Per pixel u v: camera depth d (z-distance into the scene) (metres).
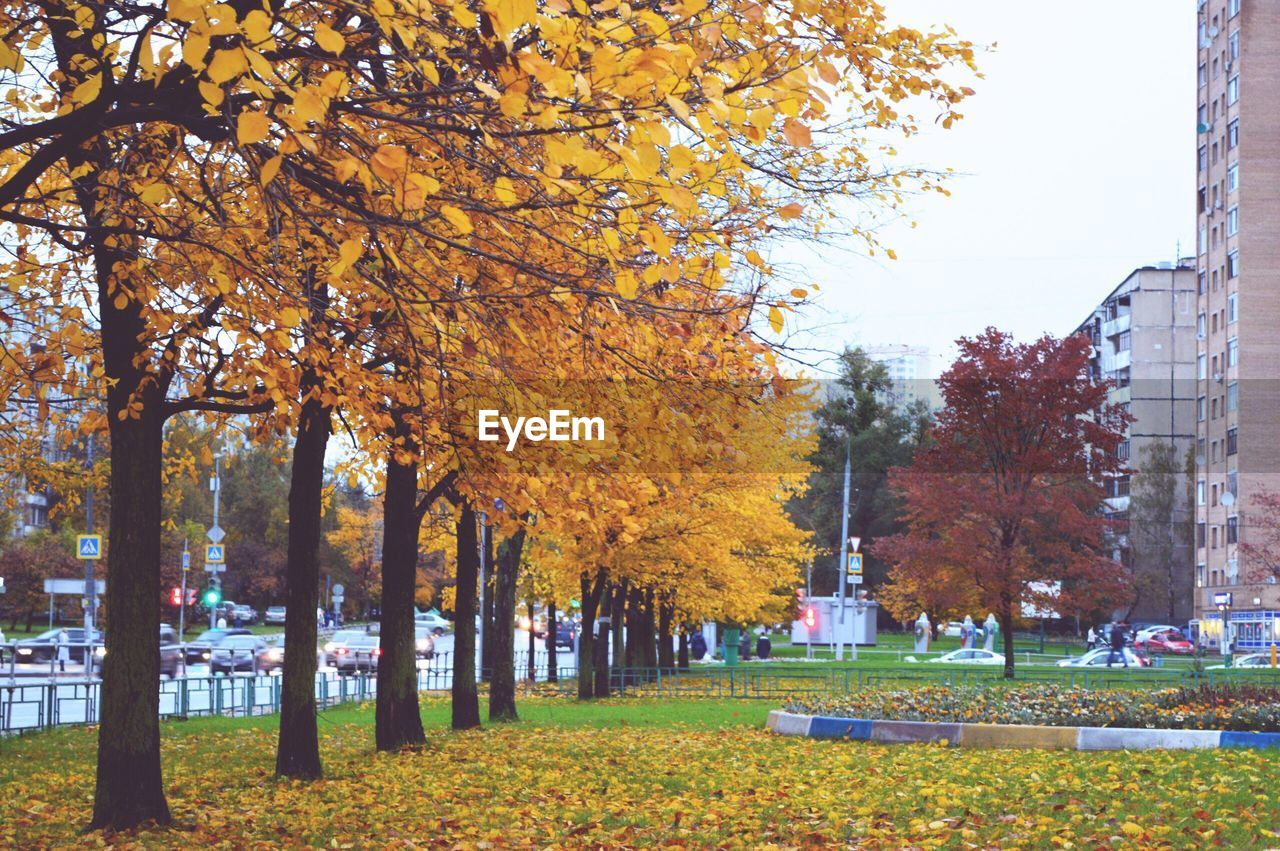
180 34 8.04
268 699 36.06
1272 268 86.50
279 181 8.58
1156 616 99.69
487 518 10.90
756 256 8.47
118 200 10.21
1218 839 10.21
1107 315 113.75
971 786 13.79
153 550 12.57
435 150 8.81
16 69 7.16
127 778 12.41
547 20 6.05
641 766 17.09
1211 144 92.44
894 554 40.19
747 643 67.31
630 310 8.99
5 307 13.23
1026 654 64.38
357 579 106.31
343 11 8.41
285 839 11.59
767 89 6.73
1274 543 72.25
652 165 6.33
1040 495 38.78
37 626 86.06
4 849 11.07
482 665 46.66
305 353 10.75
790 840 11.04
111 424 12.51
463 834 11.58
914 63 11.18
